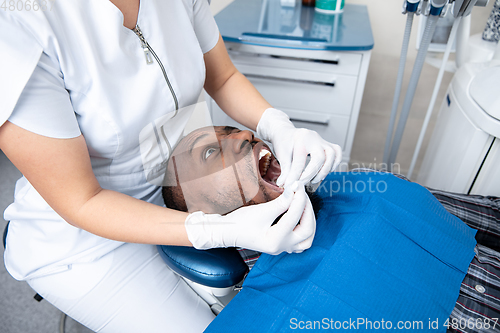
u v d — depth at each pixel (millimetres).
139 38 619
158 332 736
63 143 507
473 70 1080
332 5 1487
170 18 669
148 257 794
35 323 1187
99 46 573
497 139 932
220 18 1457
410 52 1606
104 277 731
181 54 693
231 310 602
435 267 610
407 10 972
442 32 1230
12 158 499
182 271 641
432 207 706
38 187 535
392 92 1741
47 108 487
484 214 812
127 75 614
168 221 585
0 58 449
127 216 576
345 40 1250
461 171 1053
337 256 598
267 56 1337
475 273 618
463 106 1056
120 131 607
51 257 715
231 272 627
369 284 567
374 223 641
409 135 1849
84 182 549
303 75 1365
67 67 527
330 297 551
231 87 894
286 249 627
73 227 711
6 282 1320
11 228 781
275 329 538
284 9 1570
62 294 734
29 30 477
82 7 542
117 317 737
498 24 1162
